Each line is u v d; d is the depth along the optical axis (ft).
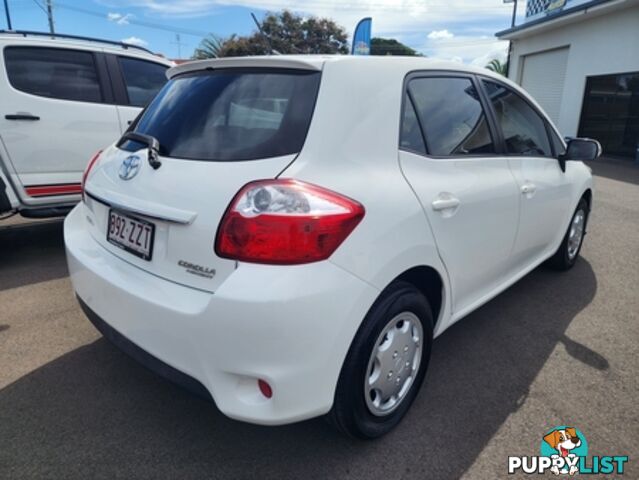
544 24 49.60
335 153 5.61
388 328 6.12
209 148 5.92
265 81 6.28
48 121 13.14
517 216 8.86
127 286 5.80
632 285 12.35
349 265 5.22
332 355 5.23
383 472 6.08
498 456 6.39
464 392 7.73
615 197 24.41
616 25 42.70
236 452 6.37
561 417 7.18
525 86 58.90
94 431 6.70
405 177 6.29
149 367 5.75
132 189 6.22
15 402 7.27
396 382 6.56
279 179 5.17
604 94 45.14
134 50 15.33
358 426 6.11
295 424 6.93
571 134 49.88
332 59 6.16
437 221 6.55
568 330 9.89
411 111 6.82
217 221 5.17
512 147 9.14
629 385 8.02
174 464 6.15
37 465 6.07
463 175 7.35
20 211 13.25
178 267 5.55
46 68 13.28
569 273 13.17
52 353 8.65
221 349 4.98
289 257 4.93
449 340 9.43
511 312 10.70
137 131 7.29
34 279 12.12
